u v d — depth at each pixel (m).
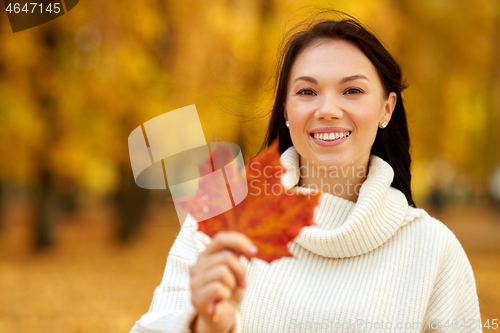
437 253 1.69
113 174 12.72
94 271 9.26
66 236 14.27
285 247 0.92
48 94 9.12
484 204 24.08
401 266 1.68
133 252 11.30
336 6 7.10
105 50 8.80
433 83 10.09
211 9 8.08
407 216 1.75
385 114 1.79
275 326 1.63
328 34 1.62
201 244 1.70
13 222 18.34
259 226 0.94
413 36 9.77
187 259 1.71
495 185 16.27
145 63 8.74
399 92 1.79
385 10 8.52
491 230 15.21
